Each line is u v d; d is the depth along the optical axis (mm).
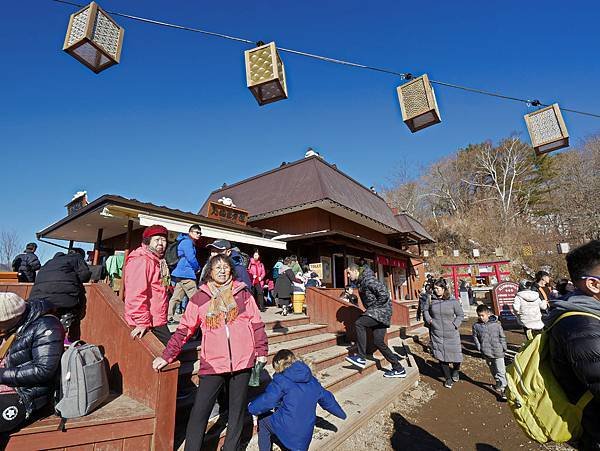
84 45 2178
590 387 1428
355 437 4059
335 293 8289
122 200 7742
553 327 1660
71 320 3666
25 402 2354
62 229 10398
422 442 4145
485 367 7676
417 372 6449
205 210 18078
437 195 48781
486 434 4398
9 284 4016
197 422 2627
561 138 3365
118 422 2631
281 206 13781
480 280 26484
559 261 27141
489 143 48094
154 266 3426
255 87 2580
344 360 6266
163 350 3012
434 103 2846
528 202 40062
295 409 2967
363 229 17875
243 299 2980
